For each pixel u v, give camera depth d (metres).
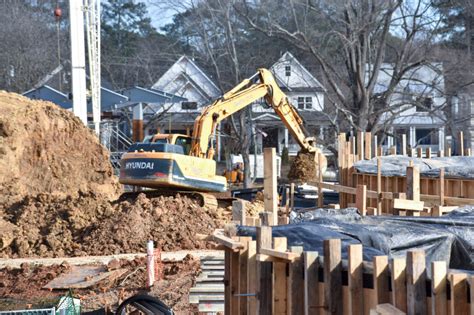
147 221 32.53
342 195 35.09
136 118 63.47
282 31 61.09
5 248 31.45
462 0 62.72
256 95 40.56
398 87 73.62
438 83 65.50
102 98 65.25
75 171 47.78
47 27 109.94
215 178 38.53
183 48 101.69
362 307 11.76
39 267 28.53
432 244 15.38
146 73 97.44
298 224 15.73
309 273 12.52
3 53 94.06
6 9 102.50
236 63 69.44
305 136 42.19
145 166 36.47
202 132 38.66
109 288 25.70
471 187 27.75
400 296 11.03
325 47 68.88
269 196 19.23
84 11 57.31
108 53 115.00
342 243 14.02
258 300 13.41
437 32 63.94
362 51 62.81
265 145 92.12
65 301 19.56
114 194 48.47
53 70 92.69
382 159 34.16
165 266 28.02
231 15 74.69
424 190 29.56
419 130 88.56
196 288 20.36
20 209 34.56
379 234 15.23
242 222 17.42
